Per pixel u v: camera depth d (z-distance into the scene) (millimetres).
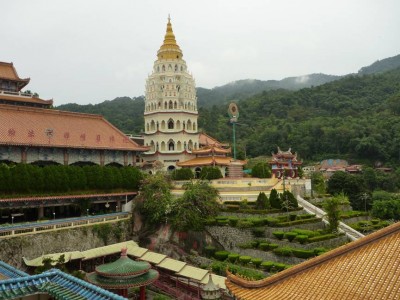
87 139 82938
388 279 20281
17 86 99312
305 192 92375
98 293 23078
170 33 115500
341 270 22422
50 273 26062
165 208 71188
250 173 108875
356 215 86375
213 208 71000
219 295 45688
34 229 58938
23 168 65938
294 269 24203
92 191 74500
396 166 190500
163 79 110438
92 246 66250
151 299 53656
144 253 60156
